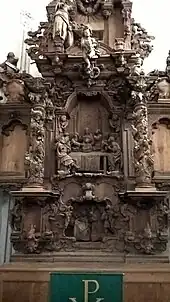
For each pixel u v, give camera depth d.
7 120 7.49
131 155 7.10
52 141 7.25
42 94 7.16
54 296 5.89
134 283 6.00
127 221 6.72
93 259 6.50
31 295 6.00
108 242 6.66
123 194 6.66
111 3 8.11
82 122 7.69
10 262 6.55
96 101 7.80
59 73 7.52
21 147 7.34
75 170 7.10
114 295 5.88
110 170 7.09
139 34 7.88
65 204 6.85
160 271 6.07
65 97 7.56
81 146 7.38
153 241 6.54
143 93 7.10
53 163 7.11
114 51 7.58
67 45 7.66
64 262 6.51
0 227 6.90
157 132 7.40
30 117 7.35
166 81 7.65
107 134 7.49
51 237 6.58
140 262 6.46
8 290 6.06
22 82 7.72
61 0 7.94
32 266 6.29
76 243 6.70
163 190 6.92
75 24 7.91
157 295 5.94
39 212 6.76
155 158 7.21
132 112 7.29
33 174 6.78
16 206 6.86
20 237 6.65
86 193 6.80
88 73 7.38
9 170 7.21
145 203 6.64
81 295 5.87
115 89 7.55
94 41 7.61
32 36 7.87
